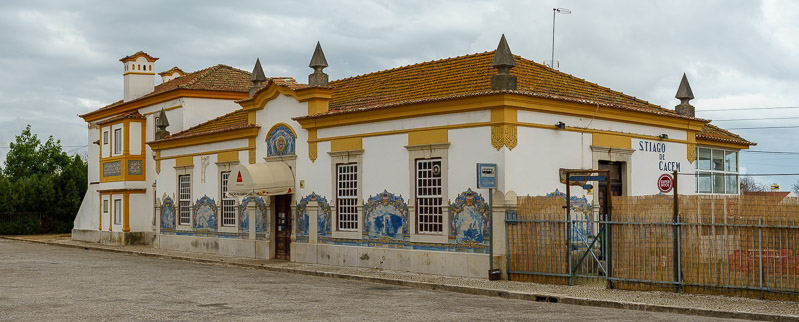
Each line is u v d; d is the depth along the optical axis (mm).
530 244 17938
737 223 14703
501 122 18391
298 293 16625
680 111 23734
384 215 21406
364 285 18484
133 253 30000
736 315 13055
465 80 21047
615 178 21578
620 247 16344
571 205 19812
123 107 37406
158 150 32219
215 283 18609
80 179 49625
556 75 22594
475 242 18953
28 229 47281
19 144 58562
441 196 19875
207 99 33750
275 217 25891
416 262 20391
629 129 21703
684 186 23516
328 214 23250
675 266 15453
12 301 15008
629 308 14258
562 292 15945
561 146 19703
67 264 24312
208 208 28922
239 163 27172
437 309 14164
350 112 22031
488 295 16562
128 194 34719
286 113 24922
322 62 23625
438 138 19922
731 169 27875
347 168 22750
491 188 18109
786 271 14109
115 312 13531
